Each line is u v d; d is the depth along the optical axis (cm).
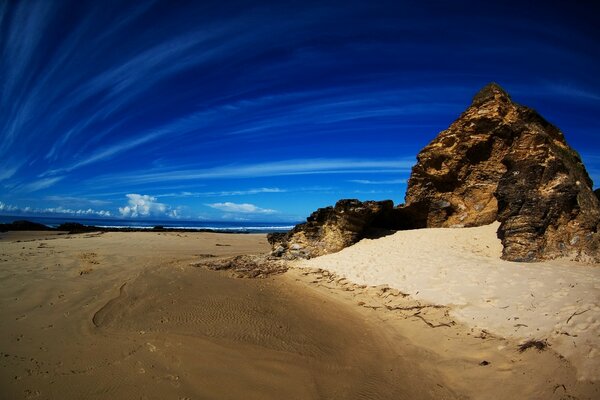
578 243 983
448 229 1428
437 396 530
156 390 514
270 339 697
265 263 1381
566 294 715
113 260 1334
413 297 892
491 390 522
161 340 665
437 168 1600
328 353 657
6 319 737
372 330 770
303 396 520
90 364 579
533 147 1234
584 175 1402
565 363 525
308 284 1105
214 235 2947
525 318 674
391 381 571
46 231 2962
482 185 1512
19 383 522
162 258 1437
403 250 1254
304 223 1590
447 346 660
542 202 1080
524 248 1020
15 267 1158
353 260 1259
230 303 882
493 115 1479
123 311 805
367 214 1505
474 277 909
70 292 917
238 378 555
